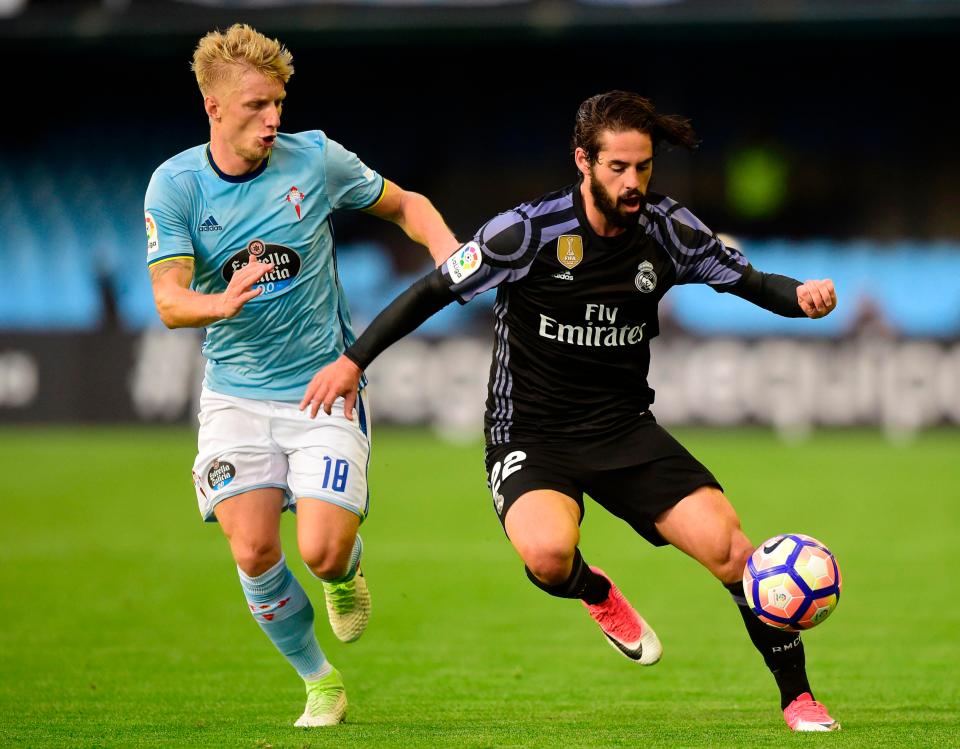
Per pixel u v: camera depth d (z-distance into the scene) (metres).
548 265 17.03
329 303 18.61
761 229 93.06
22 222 91.00
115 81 93.19
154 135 93.69
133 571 35.94
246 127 17.27
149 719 18.62
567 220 16.97
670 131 16.16
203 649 25.48
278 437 18.22
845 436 74.25
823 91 92.69
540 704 20.33
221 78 17.14
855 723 17.91
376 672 23.45
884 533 42.03
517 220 17.05
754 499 49.31
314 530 17.45
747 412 74.69
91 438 73.00
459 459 63.94
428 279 17.36
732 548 16.86
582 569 17.67
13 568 36.34
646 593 33.19
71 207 91.62
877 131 92.44
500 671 23.56
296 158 18.27
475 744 16.12
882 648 25.83
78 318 88.69
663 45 92.56
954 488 52.66
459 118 95.00
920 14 73.44
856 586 33.47
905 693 21.23
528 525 16.95
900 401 74.12
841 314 85.31
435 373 76.00
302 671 18.38
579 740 16.41
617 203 16.17
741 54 92.31
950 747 15.65
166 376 76.94
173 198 17.69
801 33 78.56
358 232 86.75
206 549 40.00
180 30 77.25
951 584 33.69
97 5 77.94
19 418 77.38
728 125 93.56
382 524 45.09
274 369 18.30
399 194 19.23
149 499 51.25
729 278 17.27
